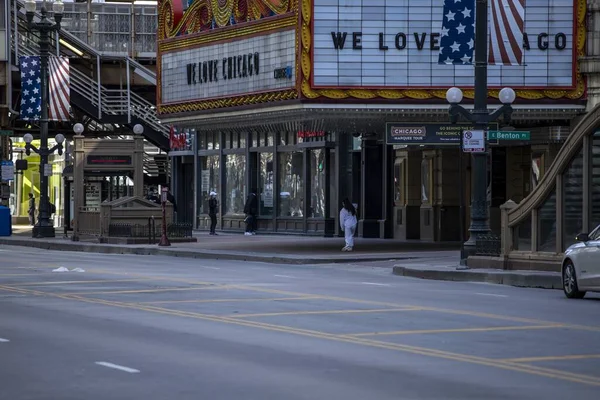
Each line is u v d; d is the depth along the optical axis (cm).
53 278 3033
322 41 4231
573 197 3106
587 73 4303
